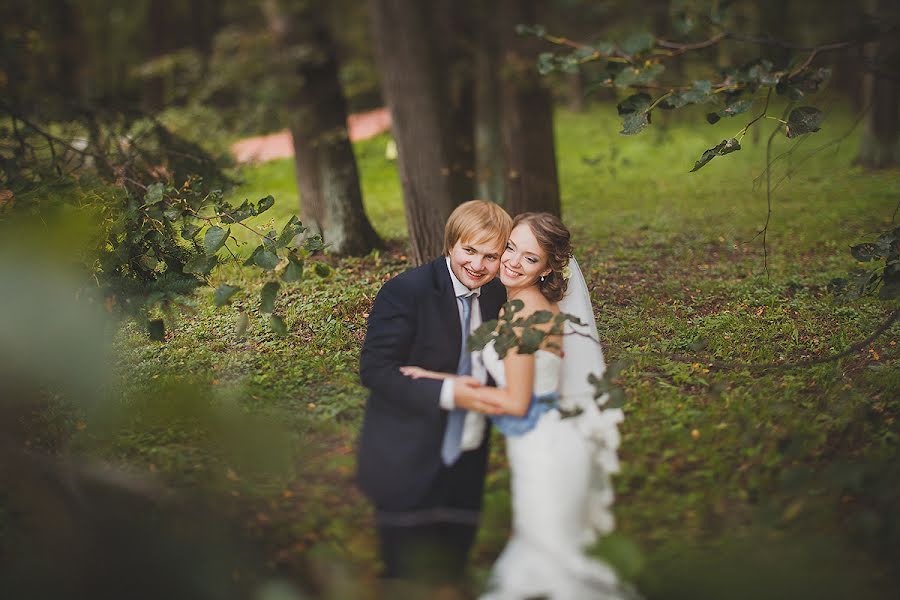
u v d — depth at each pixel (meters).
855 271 5.31
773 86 5.09
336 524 3.91
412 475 3.50
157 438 4.54
